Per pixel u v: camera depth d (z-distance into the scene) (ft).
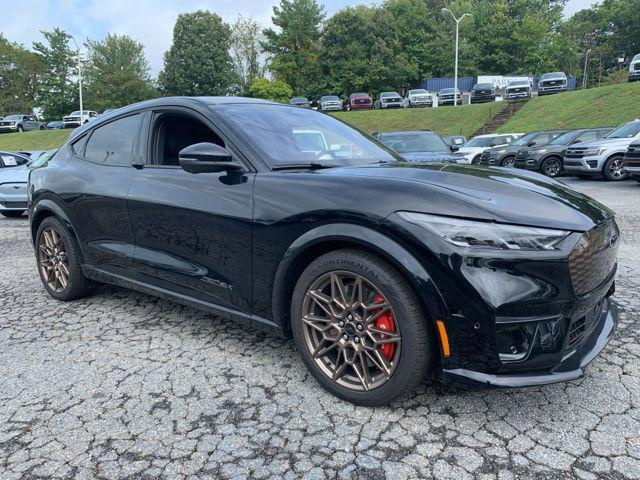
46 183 13.05
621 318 11.25
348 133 11.53
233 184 8.93
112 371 9.18
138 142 11.22
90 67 197.06
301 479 6.16
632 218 25.20
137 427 7.36
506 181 8.10
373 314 7.52
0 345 10.48
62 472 6.38
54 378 8.95
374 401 7.60
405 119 115.34
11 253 20.89
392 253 6.95
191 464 6.49
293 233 7.97
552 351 6.73
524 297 6.54
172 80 196.24
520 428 7.13
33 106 214.90
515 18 221.87
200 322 11.62
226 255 8.98
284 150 9.47
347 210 7.39
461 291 6.61
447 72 199.21
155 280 10.56
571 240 6.79
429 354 7.16
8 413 7.80
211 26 193.36
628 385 8.28
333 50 184.03
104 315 12.21
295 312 8.30
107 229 11.43
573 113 89.76
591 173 45.37
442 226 6.78
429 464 6.39
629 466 6.26
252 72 212.84
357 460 6.50
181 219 9.62
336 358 8.17
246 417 7.57
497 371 6.72
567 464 6.33
